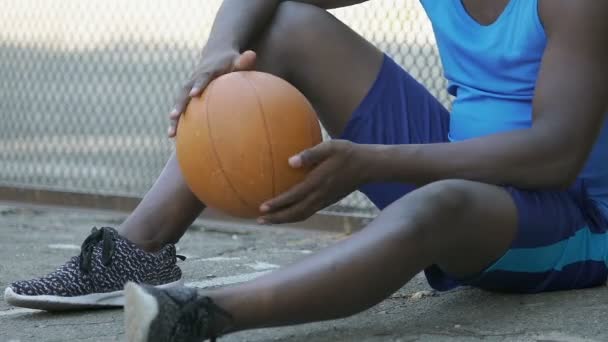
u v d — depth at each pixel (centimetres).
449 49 705
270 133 613
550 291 705
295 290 554
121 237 734
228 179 617
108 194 1305
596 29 626
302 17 711
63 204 1337
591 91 624
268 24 715
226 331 550
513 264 653
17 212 1325
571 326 632
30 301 710
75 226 1228
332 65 709
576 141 623
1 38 1564
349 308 570
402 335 626
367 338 620
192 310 535
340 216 1140
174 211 743
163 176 755
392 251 571
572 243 674
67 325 696
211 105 623
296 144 617
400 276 579
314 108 732
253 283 555
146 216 743
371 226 581
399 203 593
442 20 705
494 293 715
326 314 566
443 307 694
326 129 740
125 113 1600
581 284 704
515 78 668
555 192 665
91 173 1405
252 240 1119
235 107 617
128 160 1455
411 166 615
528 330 629
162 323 530
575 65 627
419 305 706
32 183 1417
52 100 1591
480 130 683
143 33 1554
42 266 955
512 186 633
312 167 614
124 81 1575
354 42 714
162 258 739
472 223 609
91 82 1589
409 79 730
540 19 649
